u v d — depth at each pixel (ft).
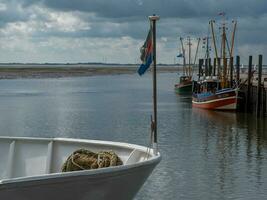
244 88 171.01
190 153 85.97
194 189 62.28
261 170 72.95
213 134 111.24
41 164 30.19
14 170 30.22
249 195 60.23
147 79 506.89
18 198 22.58
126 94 259.80
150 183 64.03
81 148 30.12
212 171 71.67
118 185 25.50
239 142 99.76
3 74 556.10
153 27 30.17
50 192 23.22
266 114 147.54
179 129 119.34
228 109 164.25
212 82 192.44
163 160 78.84
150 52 30.50
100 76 588.91
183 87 258.16
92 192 24.58
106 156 27.78
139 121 134.82
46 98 224.94
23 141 30.83
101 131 115.14
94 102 203.72
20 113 155.53
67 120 137.18
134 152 29.12
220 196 59.57
